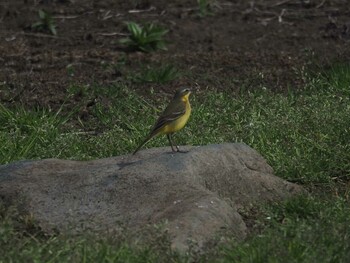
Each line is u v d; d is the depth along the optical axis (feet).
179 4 74.64
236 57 63.05
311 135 46.80
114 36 67.77
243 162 41.34
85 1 75.20
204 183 39.01
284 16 72.02
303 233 34.17
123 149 46.57
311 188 42.70
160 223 34.50
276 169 43.50
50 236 36.60
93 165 40.98
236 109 51.62
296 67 60.03
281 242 33.47
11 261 31.78
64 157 46.32
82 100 54.75
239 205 39.75
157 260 32.55
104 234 34.76
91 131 51.01
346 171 43.98
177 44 66.49
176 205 36.81
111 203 37.73
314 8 73.92
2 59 62.49
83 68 60.95
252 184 40.63
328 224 36.04
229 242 34.09
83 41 66.69
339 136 46.60
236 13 72.64
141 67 60.54
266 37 67.72
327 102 50.60
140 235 34.45
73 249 33.01
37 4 74.28
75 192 38.34
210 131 48.08
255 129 47.42
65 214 37.52
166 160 39.29
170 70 58.54
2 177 39.86
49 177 39.40
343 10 73.36
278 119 48.73
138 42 64.69
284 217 38.55
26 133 49.96
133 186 38.17
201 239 34.71
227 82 57.93
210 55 63.62
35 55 63.52
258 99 52.29
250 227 38.09
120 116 51.47
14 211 37.04
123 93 55.67
